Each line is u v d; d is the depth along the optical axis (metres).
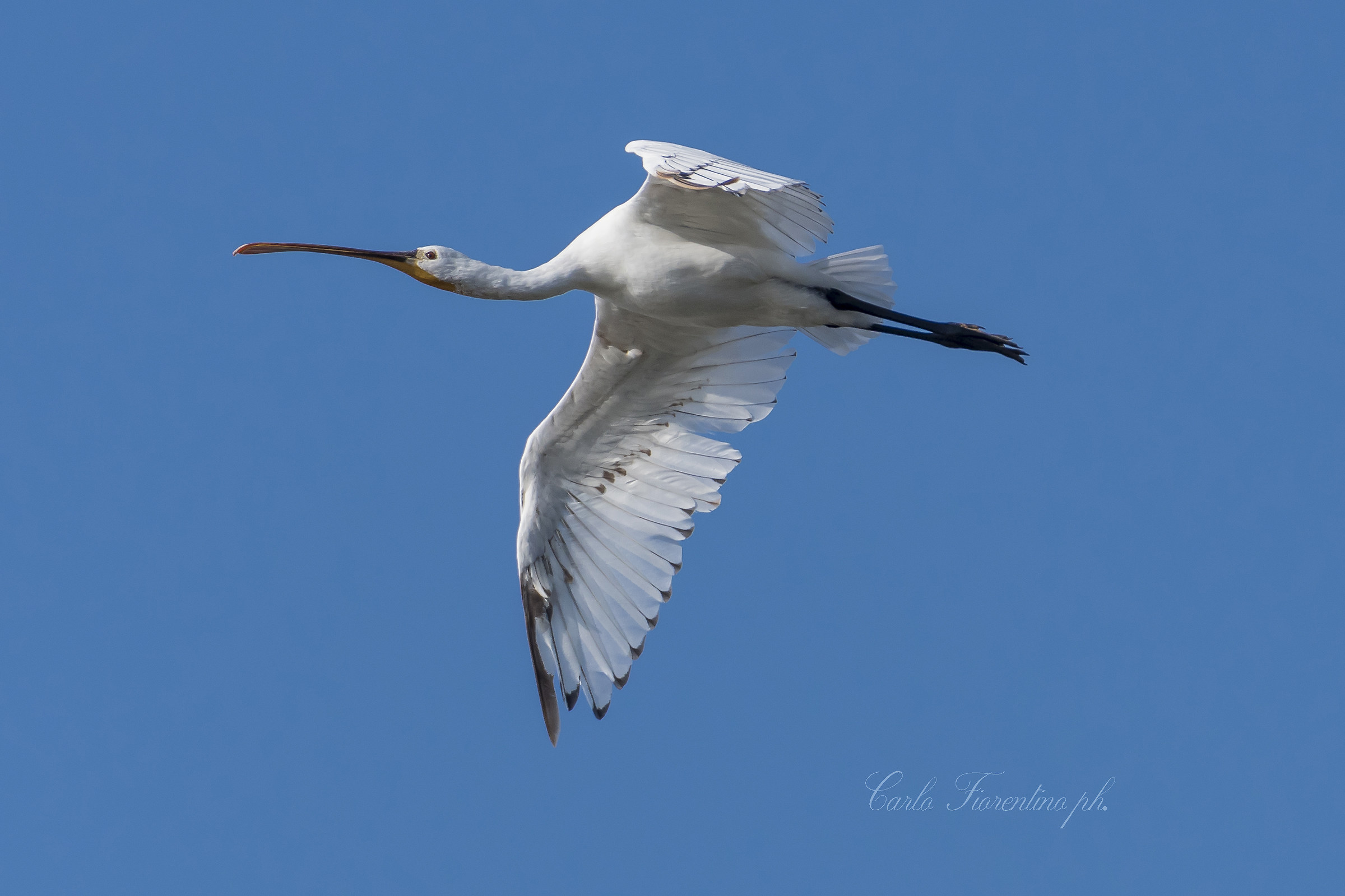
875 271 14.38
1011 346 15.12
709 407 16.25
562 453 16.30
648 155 12.49
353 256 15.18
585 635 16.19
